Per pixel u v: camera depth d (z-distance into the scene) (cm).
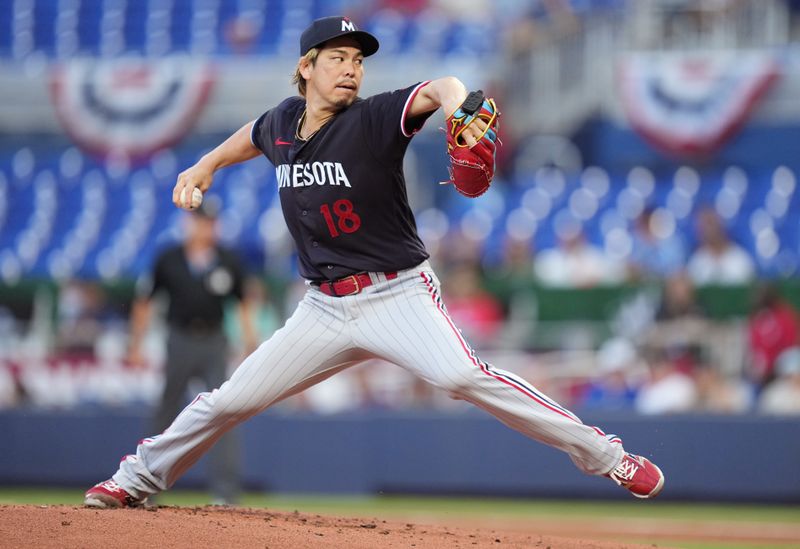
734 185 5262
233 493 2648
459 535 1566
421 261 1486
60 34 6475
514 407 1461
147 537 1338
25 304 4044
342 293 1481
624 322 3697
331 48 1427
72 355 3869
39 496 3372
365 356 1545
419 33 6162
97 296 4066
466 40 6109
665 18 5803
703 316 3628
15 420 3672
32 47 6462
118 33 6456
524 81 5806
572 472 3394
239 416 1560
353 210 1441
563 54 5791
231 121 5912
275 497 3491
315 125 1465
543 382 3578
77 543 1298
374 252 1462
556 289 3834
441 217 5300
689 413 3309
